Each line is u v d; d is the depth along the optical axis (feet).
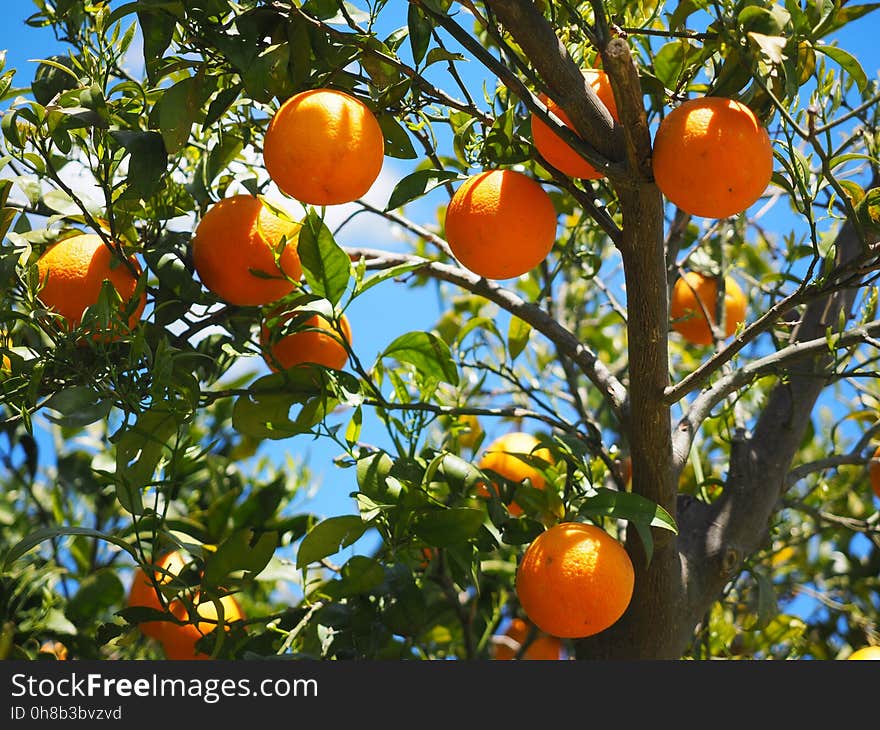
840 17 6.46
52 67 7.68
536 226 6.75
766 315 6.93
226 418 11.70
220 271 7.54
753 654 11.70
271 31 7.08
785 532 12.28
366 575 8.15
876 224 6.45
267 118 8.72
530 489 8.14
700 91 7.47
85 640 9.73
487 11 6.41
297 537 10.17
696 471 9.82
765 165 6.05
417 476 7.87
